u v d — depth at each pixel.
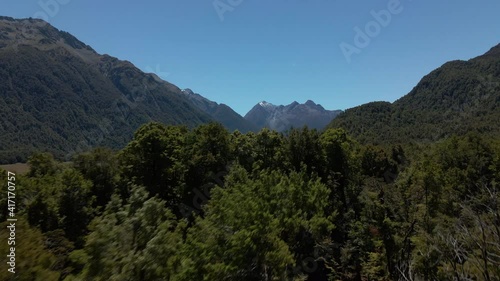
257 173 34.06
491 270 7.94
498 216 8.06
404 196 35.56
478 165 48.41
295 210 26.75
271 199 25.48
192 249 16.33
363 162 72.44
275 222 19.42
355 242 32.50
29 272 8.47
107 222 11.15
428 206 32.44
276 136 47.22
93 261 10.12
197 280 15.62
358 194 43.34
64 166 43.94
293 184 28.89
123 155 42.31
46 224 29.17
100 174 40.56
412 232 30.50
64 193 32.03
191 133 46.84
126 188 38.66
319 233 28.17
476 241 8.01
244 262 17.44
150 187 38.09
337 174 44.69
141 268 10.81
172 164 40.44
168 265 12.10
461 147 55.22
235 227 18.84
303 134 45.47
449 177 41.59
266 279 17.73
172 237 12.66
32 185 31.86
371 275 29.56
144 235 11.77
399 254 28.03
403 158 82.31
